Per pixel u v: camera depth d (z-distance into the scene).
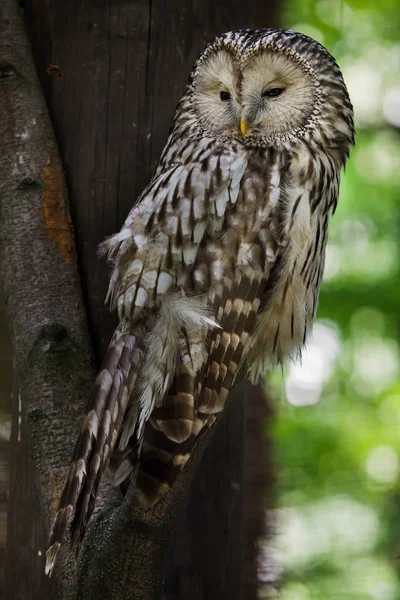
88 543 6.60
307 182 7.32
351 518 15.26
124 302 6.60
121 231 6.83
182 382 6.44
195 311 6.52
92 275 7.41
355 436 15.88
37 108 7.59
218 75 7.38
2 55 7.63
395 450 15.86
